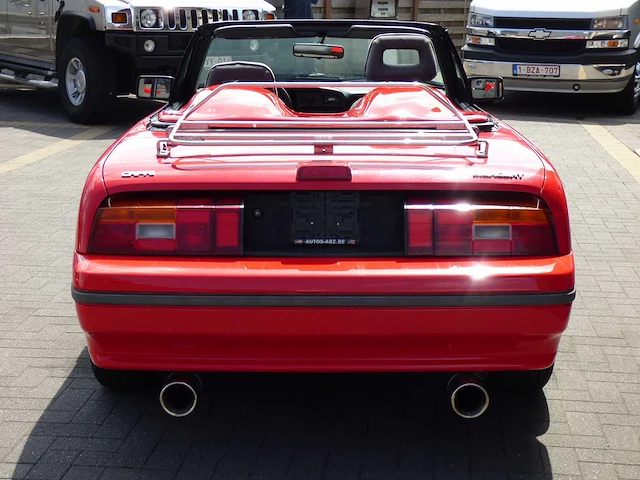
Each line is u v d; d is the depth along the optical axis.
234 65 4.34
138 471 3.42
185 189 3.21
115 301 3.16
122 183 3.22
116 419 3.83
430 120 3.53
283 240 3.26
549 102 13.16
